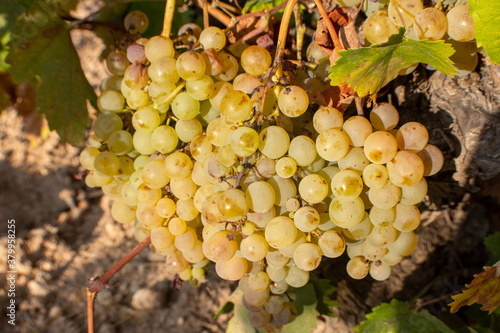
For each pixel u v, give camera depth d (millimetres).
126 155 373
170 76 321
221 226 309
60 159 644
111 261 603
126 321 557
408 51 306
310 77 354
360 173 304
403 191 309
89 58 645
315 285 474
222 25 463
